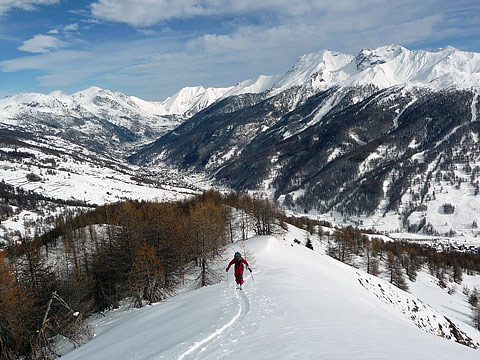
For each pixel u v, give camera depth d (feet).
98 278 175.32
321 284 131.75
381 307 159.22
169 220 187.21
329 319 54.85
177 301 99.40
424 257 506.07
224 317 58.80
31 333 109.60
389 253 373.61
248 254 179.83
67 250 219.61
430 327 191.62
